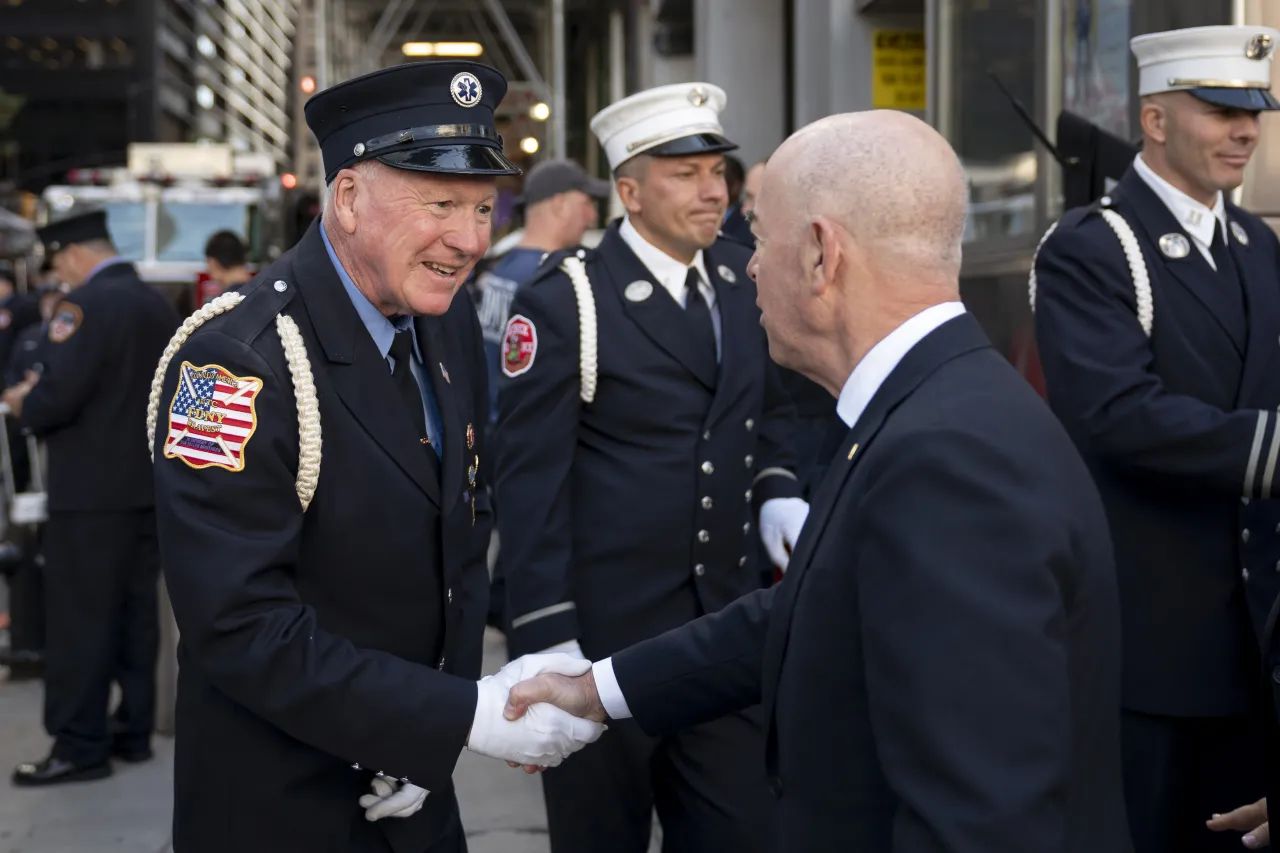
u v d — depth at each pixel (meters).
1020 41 4.58
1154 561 2.65
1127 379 2.58
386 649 1.91
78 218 4.75
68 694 4.65
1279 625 1.89
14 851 4.04
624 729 2.79
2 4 93.38
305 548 1.85
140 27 94.88
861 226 1.52
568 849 2.86
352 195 1.82
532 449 2.81
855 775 1.47
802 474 4.14
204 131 114.69
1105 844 1.43
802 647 1.50
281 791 1.86
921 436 1.40
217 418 1.76
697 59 9.34
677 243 2.86
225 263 7.53
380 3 19.58
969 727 1.29
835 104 6.90
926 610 1.33
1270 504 2.59
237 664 1.74
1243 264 2.74
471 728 1.85
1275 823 1.91
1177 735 2.70
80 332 4.48
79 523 4.59
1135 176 2.78
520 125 17.94
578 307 2.82
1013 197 4.66
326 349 1.84
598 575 2.83
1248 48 2.65
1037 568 1.33
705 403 2.87
